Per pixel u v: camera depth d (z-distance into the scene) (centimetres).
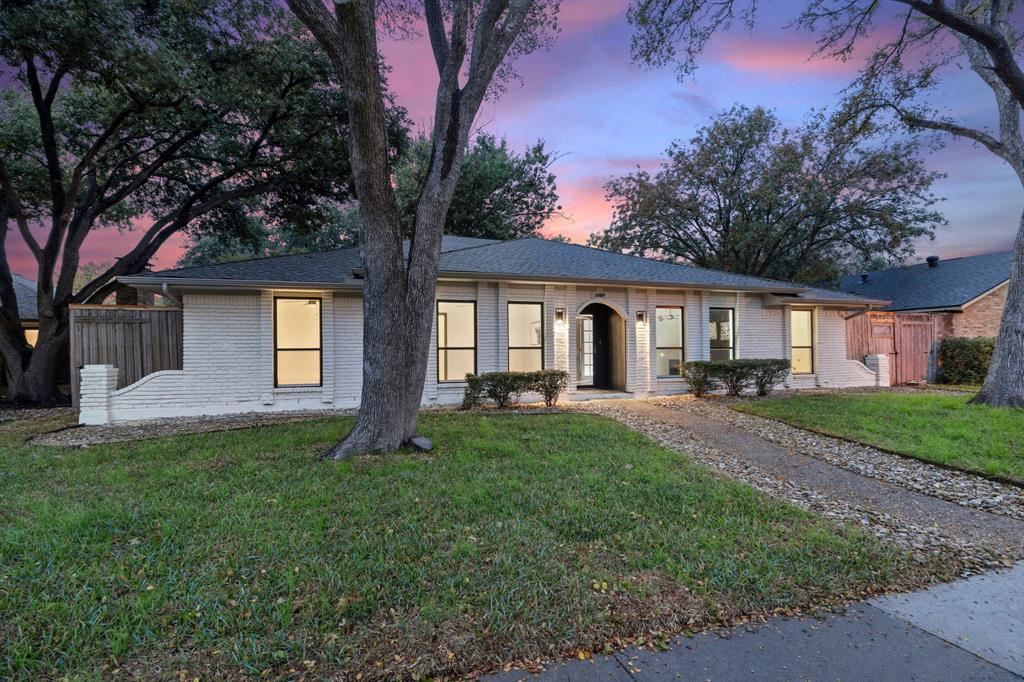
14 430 866
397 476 541
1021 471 603
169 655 256
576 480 540
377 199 627
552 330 1218
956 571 371
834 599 326
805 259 2383
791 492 546
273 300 1073
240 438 751
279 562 347
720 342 1417
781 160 2158
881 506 508
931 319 1731
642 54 1034
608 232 2795
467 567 344
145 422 942
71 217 1440
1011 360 1036
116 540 384
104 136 1272
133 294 1478
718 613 304
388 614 290
